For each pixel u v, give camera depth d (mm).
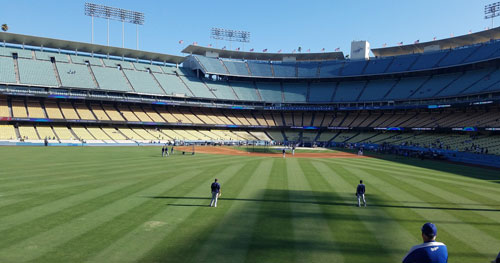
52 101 74812
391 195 20844
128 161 37562
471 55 75688
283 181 25812
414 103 78875
